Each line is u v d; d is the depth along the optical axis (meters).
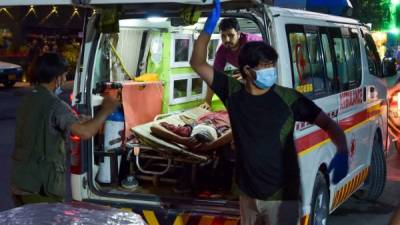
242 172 3.94
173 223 4.50
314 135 4.73
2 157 9.21
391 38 24.72
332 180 5.30
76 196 4.75
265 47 3.74
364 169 6.46
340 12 6.55
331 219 6.48
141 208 4.59
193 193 4.82
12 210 2.53
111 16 4.39
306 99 3.85
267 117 3.80
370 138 6.64
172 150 4.84
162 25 5.73
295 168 3.92
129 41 5.71
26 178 3.95
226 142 4.84
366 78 6.51
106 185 4.96
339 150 3.90
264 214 3.97
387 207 6.99
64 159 4.07
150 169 5.19
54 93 4.13
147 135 5.00
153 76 5.74
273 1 4.52
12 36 25.30
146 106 5.55
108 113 3.93
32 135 3.97
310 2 5.90
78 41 25.97
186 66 6.13
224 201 4.50
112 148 5.00
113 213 2.52
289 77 4.32
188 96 6.21
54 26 25.80
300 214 4.34
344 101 5.63
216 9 3.89
